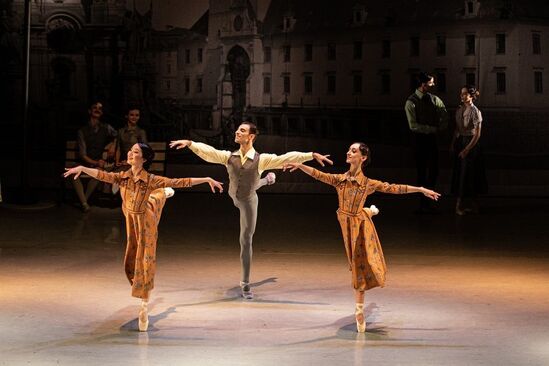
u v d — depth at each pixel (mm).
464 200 24688
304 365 8664
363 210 10250
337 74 28688
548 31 27797
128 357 8891
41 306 11180
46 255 15023
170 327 10148
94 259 14680
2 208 21359
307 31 28656
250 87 29078
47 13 29109
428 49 28172
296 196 26438
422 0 28109
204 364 8672
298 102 28891
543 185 27656
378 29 28328
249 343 9477
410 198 25812
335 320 10578
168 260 14766
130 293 12047
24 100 22062
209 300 11688
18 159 28781
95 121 21531
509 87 27781
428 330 10102
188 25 29141
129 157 10148
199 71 29188
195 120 29266
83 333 9836
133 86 29359
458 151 21844
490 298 11891
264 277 13375
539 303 11578
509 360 8859
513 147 27844
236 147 29078
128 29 29266
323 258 15117
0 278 12969
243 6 28953
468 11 27828
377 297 11953
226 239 17141
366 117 28484
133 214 10078
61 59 29203
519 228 19172
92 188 21547
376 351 9180
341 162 28609
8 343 9391
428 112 21078
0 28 28938
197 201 24156
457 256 15406
